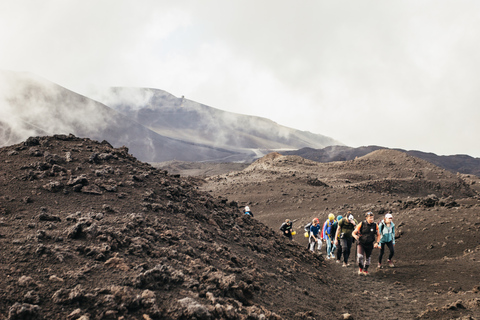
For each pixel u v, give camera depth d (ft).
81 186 24.18
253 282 19.81
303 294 22.54
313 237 46.96
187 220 26.08
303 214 89.51
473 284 26.05
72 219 19.25
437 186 180.45
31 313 11.17
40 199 21.59
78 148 32.63
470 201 61.05
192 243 21.75
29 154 28.63
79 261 14.98
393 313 21.04
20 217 18.72
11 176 24.12
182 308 13.20
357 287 28.27
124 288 13.41
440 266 32.91
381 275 32.65
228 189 128.36
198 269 17.81
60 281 13.25
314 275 29.27
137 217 21.54
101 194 24.48
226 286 16.33
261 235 36.17
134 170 31.91
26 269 13.58
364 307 22.31
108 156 32.27
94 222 18.65
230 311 13.98
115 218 20.86
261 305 17.25
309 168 209.97
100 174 27.81
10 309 11.16
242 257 24.39
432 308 21.33
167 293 14.29
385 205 73.26
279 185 127.65
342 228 38.58
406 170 201.46
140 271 15.07
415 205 63.36
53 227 17.89
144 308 12.84
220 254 21.98
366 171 203.62
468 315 18.12
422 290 26.37
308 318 17.72
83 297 12.51
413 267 34.30
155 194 28.17
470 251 37.91
